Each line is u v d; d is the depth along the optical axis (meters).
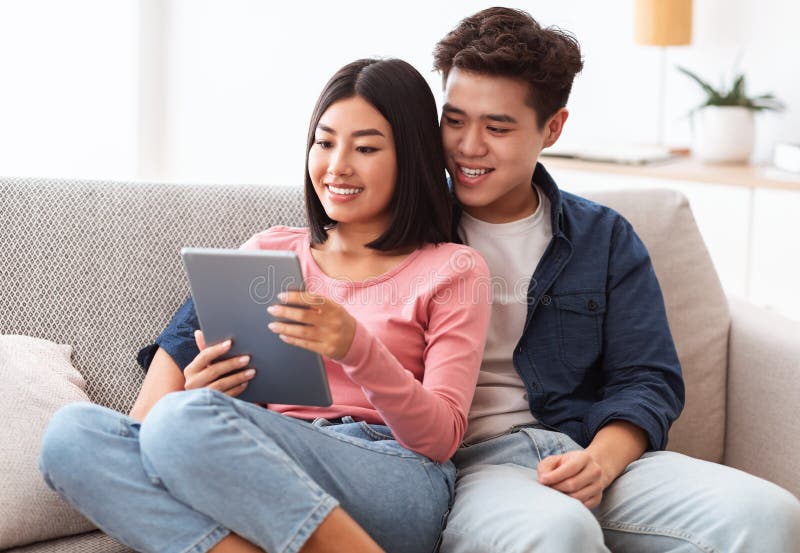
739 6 2.87
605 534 1.37
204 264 1.25
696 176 2.57
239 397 1.35
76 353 1.54
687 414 1.69
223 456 1.16
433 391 1.38
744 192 2.51
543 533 1.19
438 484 1.35
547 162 2.83
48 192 1.60
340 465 1.28
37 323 1.54
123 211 1.62
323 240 1.54
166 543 1.17
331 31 3.50
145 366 1.54
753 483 1.28
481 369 1.56
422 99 1.48
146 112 3.52
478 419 1.52
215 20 3.57
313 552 1.16
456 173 1.53
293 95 3.59
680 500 1.30
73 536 1.35
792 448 1.55
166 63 3.55
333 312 1.24
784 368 1.59
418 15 3.36
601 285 1.57
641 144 3.03
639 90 3.09
